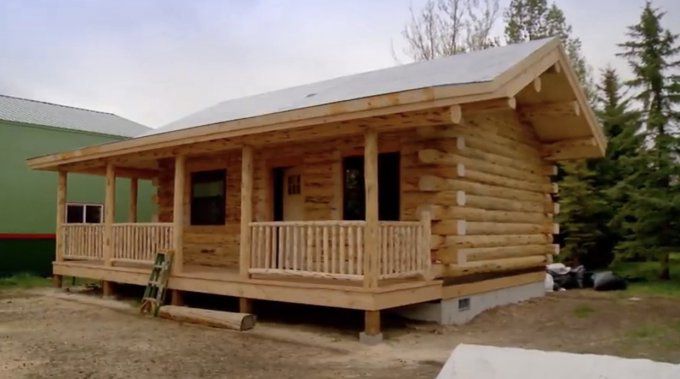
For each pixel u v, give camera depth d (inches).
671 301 432.5
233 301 418.6
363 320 344.2
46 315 384.8
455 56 443.5
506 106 271.0
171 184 526.3
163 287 386.6
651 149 637.3
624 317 363.3
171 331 322.0
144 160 473.7
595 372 105.3
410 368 234.2
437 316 332.8
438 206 334.0
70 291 519.8
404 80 370.9
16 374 227.3
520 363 111.7
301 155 406.6
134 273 427.8
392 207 355.6
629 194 636.7
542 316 367.9
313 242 374.3
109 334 314.2
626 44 669.3
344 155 382.0
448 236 334.3
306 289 309.9
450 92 256.5
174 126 505.4
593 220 735.7
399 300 295.9
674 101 635.5
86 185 722.8
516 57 322.7
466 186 349.1
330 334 305.9
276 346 279.6
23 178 668.1
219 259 469.1
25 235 660.1
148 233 425.7
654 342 290.5
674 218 607.5
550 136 459.8
